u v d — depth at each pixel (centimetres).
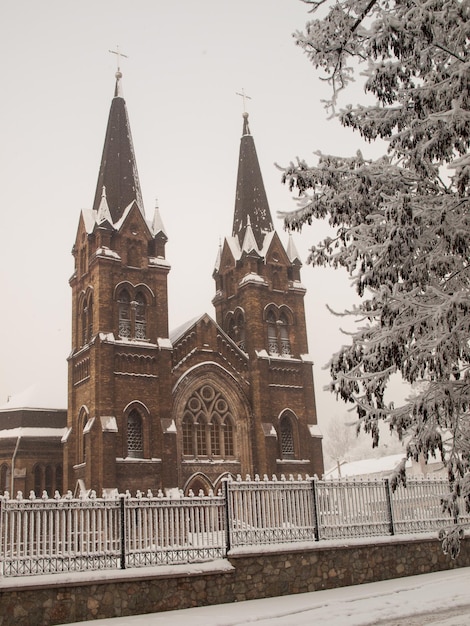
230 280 5878
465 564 2441
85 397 4878
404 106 1139
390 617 1496
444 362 998
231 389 5228
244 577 1947
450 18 1004
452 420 1054
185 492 4800
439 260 1033
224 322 5809
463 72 966
